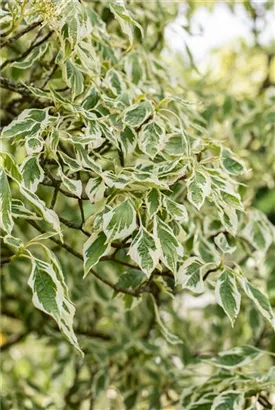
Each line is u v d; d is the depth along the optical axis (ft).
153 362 5.35
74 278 5.35
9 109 4.35
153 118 3.42
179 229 3.54
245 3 6.01
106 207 3.25
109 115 3.53
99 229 3.22
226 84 7.18
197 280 3.37
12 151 5.14
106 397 5.54
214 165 3.62
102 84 3.83
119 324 5.53
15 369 6.96
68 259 5.26
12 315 5.97
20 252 3.14
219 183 3.34
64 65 3.46
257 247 4.24
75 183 3.23
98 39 3.94
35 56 3.63
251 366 4.44
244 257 4.78
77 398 5.86
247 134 5.64
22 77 4.48
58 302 3.07
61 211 5.33
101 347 5.30
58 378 6.36
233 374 3.96
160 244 3.16
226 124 6.00
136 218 3.29
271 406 3.84
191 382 5.13
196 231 3.99
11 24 3.37
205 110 5.47
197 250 3.88
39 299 3.06
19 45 4.55
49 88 3.51
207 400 3.78
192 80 6.85
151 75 4.41
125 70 4.05
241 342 5.94
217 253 3.98
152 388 5.44
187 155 3.38
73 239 5.29
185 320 6.19
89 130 3.36
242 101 5.96
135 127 3.49
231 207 3.38
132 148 3.45
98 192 3.26
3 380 6.21
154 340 5.72
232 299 3.36
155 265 3.11
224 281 3.39
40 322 5.65
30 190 3.16
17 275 5.33
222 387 4.01
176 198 3.94
